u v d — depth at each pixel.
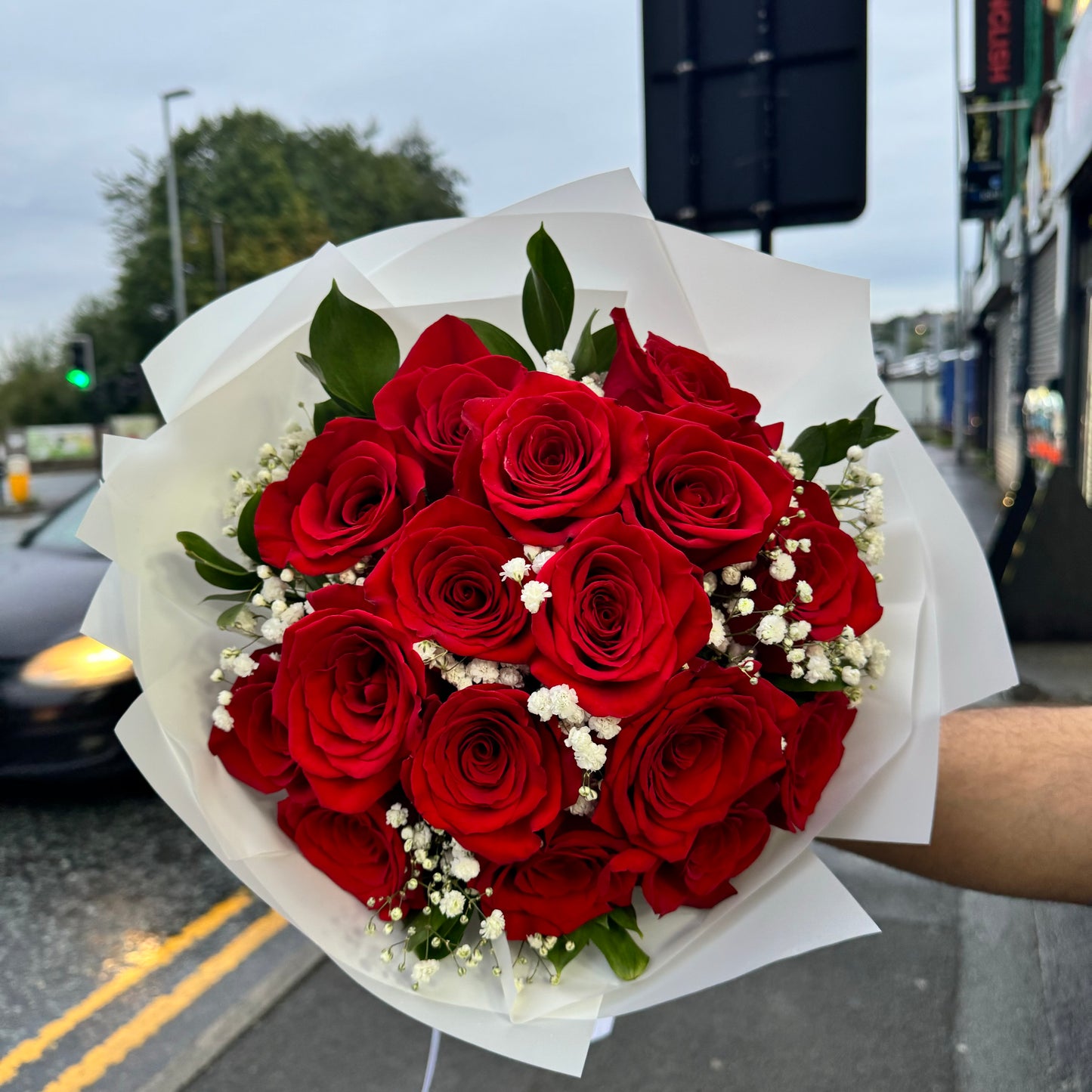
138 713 0.80
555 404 0.71
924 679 0.87
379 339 0.84
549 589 0.65
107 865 2.88
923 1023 2.09
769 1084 1.95
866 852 0.91
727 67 3.05
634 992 0.78
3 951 2.51
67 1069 2.09
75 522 3.74
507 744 0.68
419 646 0.69
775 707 0.72
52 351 29.53
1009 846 0.88
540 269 0.85
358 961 0.78
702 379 0.83
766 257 0.96
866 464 0.98
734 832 0.75
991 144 13.81
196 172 28.88
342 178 31.08
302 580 0.83
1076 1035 2.00
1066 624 4.83
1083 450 7.57
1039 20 8.84
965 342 22.73
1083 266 7.83
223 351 0.89
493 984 0.79
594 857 0.72
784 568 0.74
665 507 0.70
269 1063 2.09
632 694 0.65
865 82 2.94
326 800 0.69
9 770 3.02
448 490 0.79
